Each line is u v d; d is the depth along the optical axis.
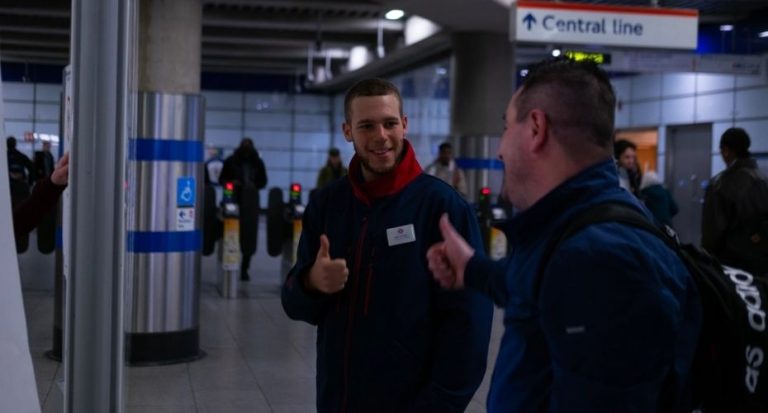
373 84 2.52
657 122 16.67
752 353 1.52
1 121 1.71
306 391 5.95
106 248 2.07
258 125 27.67
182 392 5.82
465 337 2.40
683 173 16.08
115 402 2.10
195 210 6.83
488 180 13.79
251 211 11.34
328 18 15.88
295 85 27.73
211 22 15.62
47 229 10.43
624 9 9.36
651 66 12.26
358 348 2.43
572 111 1.57
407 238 2.45
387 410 2.42
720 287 1.54
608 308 1.37
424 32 15.01
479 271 1.78
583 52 11.62
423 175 2.55
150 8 6.80
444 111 20.28
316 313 2.52
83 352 2.07
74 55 2.07
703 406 1.54
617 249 1.40
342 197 2.57
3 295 1.66
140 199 6.62
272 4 13.84
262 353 7.12
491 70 13.81
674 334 1.40
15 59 15.58
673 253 1.50
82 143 2.06
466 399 2.42
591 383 1.37
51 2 13.90
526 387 1.54
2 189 1.68
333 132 28.05
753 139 13.90
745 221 5.27
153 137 6.64
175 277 6.70
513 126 1.65
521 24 9.19
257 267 13.62
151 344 6.61
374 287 2.44
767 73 12.66
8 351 1.66
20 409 1.68
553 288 1.43
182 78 6.91
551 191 1.56
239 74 27.34
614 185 1.58
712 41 13.80
